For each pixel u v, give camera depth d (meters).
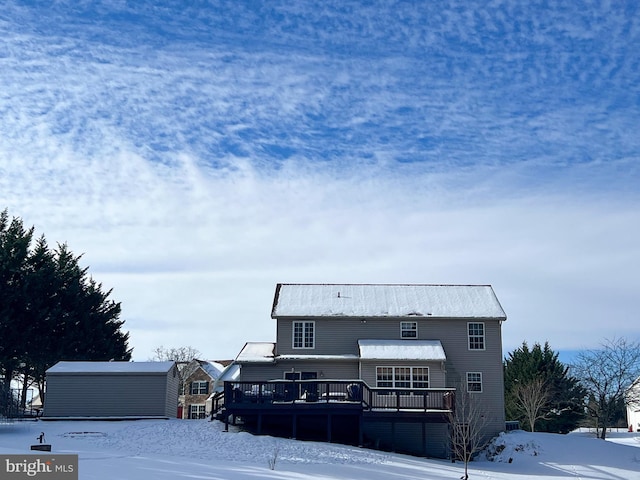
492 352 42.28
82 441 29.62
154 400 38.19
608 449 37.88
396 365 40.12
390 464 29.67
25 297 49.78
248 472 24.03
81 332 54.25
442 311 43.00
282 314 42.31
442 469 30.20
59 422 36.25
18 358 50.09
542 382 55.50
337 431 37.75
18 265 51.03
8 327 48.94
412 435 38.34
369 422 36.88
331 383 35.06
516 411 56.62
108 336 59.09
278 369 41.28
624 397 54.75
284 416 36.41
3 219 54.34
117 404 38.00
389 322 42.69
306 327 42.53
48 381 38.03
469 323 42.75
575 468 33.88
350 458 29.73
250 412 34.31
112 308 60.62
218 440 31.12
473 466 33.25
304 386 36.06
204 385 67.56
